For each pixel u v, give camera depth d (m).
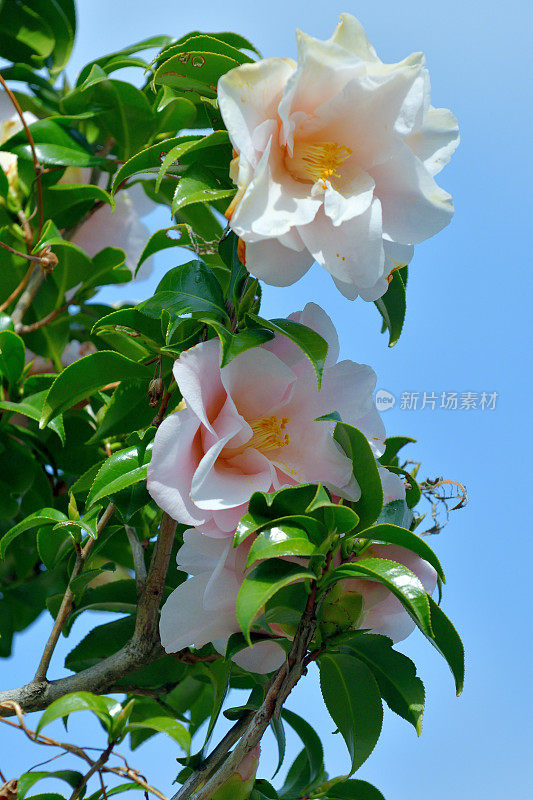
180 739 0.90
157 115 1.13
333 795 1.00
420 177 0.89
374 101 0.87
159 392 0.93
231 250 0.92
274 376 0.89
